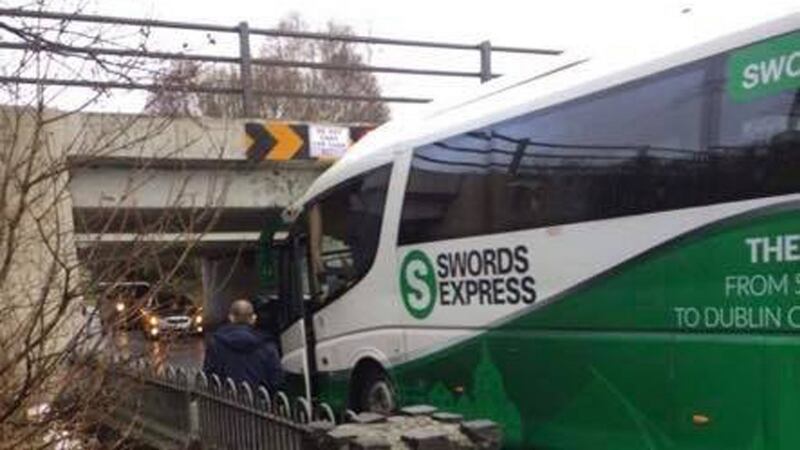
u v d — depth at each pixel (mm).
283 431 5750
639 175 6621
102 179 11469
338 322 10273
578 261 7098
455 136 8508
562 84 7414
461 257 8320
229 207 14750
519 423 7676
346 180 10164
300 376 11102
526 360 7590
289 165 15117
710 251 6082
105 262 4750
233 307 9133
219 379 7691
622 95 6816
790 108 5605
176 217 5105
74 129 5812
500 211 7879
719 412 6016
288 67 15477
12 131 4750
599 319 6910
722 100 6047
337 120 16344
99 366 4777
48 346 4594
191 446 7438
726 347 5961
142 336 5055
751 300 5805
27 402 4527
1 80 5039
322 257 10641
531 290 7543
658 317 6441
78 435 4730
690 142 6258
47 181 4973
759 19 5863
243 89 14688
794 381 5543
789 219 5574
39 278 4664
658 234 6453
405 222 9117
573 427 7168
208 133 10125
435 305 8680
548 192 7395
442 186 8633
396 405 9242
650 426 6516
